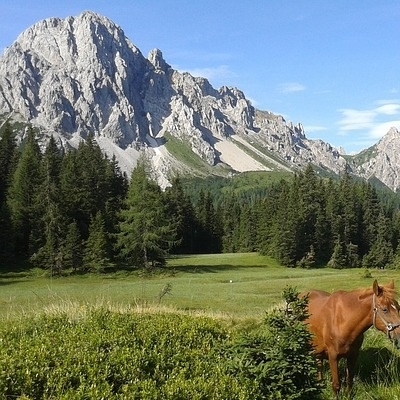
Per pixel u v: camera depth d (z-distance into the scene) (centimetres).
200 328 1043
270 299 3659
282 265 9225
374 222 11119
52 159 9219
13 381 637
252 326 1346
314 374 743
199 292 4356
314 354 902
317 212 10088
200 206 13288
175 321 1085
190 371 774
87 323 986
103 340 844
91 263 6744
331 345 871
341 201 10631
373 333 1192
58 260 6600
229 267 8306
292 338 755
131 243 7112
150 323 1032
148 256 7288
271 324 812
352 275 6750
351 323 844
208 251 12688
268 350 759
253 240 12106
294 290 863
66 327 967
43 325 999
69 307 1280
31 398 612
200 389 684
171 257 9869
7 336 868
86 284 5747
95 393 624
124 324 979
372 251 10025
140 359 773
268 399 707
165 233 7425
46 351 739
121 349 798
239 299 3650
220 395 668
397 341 793
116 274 6756
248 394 681
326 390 883
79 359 727
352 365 885
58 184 8312
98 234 6856
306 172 11238
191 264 8481
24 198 7994
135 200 7181
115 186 9569
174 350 873
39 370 667
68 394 613
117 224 7731
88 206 7950
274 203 11338
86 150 10212
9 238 7038
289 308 873
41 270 6775
